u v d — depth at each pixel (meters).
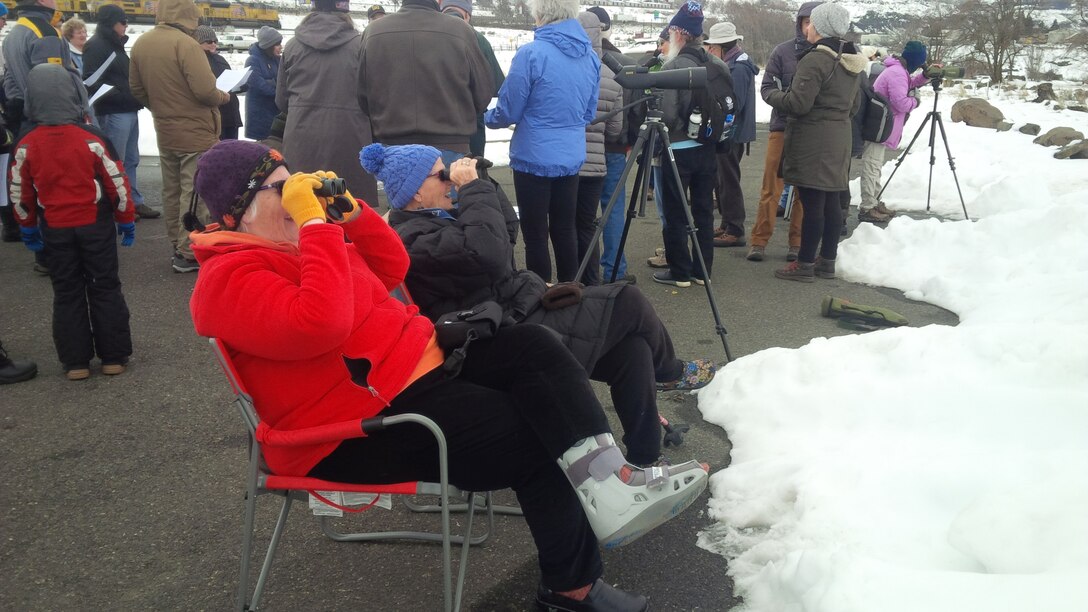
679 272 6.07
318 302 2.04
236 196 2.20
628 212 4.68
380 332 2.30
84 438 3.83
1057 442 3.05
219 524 3.14
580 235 5.62
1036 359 3.46
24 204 4.25
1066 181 9.16
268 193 2.21
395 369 2.28
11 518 3.18
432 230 2.88
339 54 5.38
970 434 3.21
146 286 6.06
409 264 2.64
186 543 3.02
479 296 2.85
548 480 2.34
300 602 2.69
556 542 2.35
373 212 2.47
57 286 4.36
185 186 6.23
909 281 6.07
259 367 2.24
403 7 4.97
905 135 12.82
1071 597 1.96
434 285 2.81
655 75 4.20
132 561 2.92
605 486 2.24
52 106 4.16
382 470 2.30
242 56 29.14
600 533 2.26
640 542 2.96
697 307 5.66
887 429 3.38
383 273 2.51
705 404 3.98
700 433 3.77
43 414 4.07
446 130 5.04
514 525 3.12
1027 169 9.91
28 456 3.66
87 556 2.95
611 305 2.84
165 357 4.80
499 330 2.41
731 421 3.79
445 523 2.21
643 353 2.91
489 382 2.40
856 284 6.23
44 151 4.17
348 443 2.29
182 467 3.57
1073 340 3.45
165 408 4.14
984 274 5.76
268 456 2.32
